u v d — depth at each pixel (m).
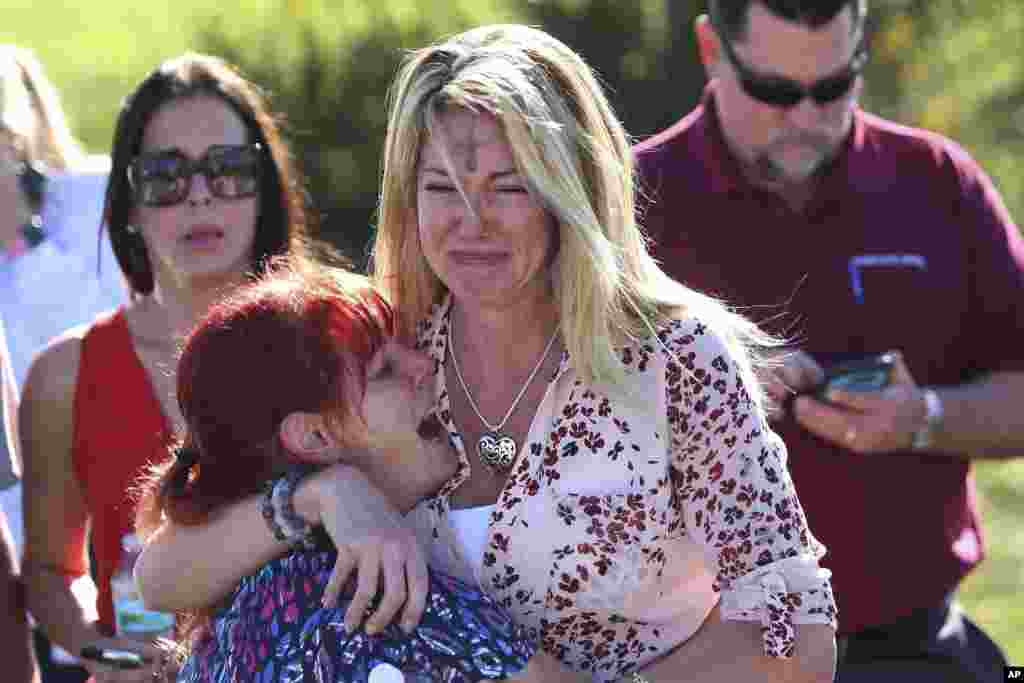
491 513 6.25
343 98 21.33
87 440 8.33
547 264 6.29
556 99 6.08
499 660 5.72
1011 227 9.57
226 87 8.73
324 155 21.12
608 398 6.18
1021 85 25.02
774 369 8.95
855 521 9.16
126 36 37.94
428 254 6.24
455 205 6.10
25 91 10.60
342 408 6.04
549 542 6.18
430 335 6.54
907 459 9.18
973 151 24.88
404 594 5.75
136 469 8.23
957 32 24.45
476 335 6.41
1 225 10.12
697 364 6.18
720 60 9.18
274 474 6.09
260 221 8.80
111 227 8.79
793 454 9.20
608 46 21.27
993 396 9.28
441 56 6.18
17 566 8.59
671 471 6.25
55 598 8.47
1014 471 21.06
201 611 6.27
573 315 6.11
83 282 10.25
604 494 6.17
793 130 8.98
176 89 8.64
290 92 21.27
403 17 21.91
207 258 8.51
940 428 9.06
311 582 5.89
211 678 6.01
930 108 24.25
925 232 9.31
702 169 9.28
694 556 6.39
